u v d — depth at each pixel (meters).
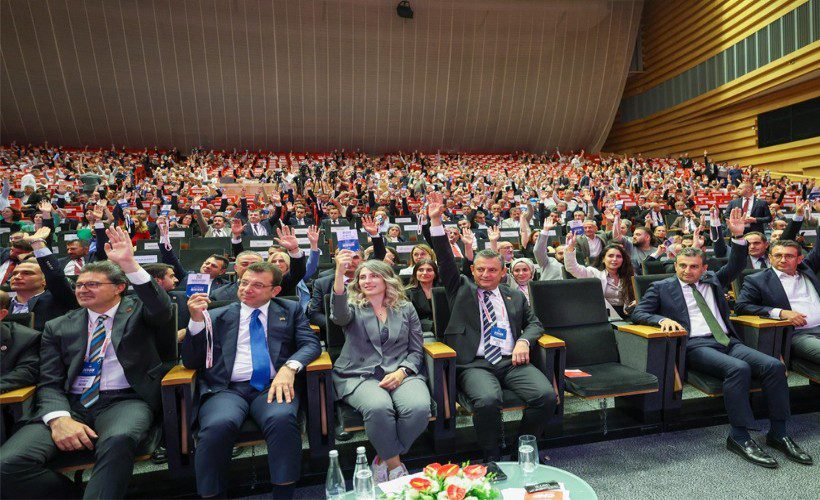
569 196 9.09
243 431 2.23
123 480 2.01
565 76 23.16
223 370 2.46
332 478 1.88
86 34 19.66
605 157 22.97
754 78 15.69
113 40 19.98
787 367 3.11
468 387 2.57
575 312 3.18
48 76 19.94
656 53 21.64
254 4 20.50
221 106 21.98
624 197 11.91
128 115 21.31
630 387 2.71
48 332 2.36
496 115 23.92
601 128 24.14
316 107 22.69
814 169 14.48
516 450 2.69
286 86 22.06
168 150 21.27
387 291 2.75
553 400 2.53
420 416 2.32
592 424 2.97
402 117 23.52
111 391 2.32
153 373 2.36
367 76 22.44
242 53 21.19
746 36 15.93
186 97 21.52
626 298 3.82
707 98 18.12
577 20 21.98
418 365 2.64
